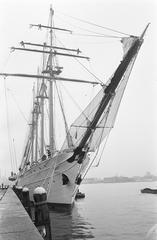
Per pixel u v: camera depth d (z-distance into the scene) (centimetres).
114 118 2722
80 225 2641
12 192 3139
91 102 2811
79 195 7712
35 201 1063
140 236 2136
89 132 2753
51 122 3678
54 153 3528
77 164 2981
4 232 834
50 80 3759
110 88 2583
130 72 2619
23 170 5150
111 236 2173
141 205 5244
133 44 2497
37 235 788
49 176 3216
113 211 4138
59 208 3144
